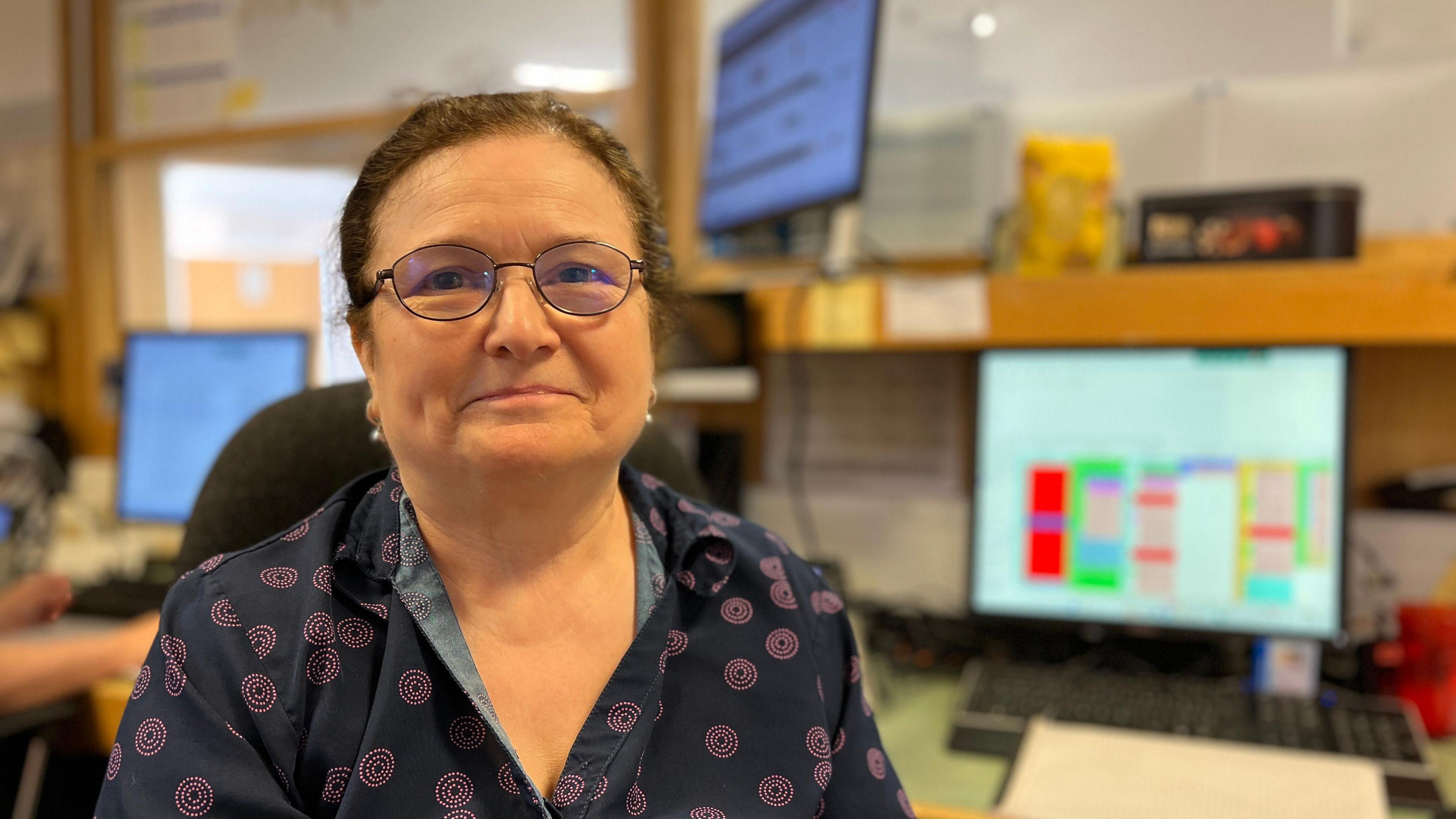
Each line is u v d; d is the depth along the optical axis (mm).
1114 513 1170
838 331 1260
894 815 622
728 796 565
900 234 1414
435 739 536
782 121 1287
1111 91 1297
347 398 814
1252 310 1078
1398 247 1173
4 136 2064
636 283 564
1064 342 1154
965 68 1370
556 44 1650
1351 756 865
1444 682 1004
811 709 606
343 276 598
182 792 500
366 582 575
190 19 1929
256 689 532
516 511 542
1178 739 908
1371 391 1203
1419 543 1151
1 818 1022
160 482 1699
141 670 558
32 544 1718
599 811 542
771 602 633
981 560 1229
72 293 2023
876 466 1409
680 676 594
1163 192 1271
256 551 590
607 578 604
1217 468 1130
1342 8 1186
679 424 1521
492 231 528
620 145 625
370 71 1794
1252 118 1231
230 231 1965
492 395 514
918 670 1204
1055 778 829
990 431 1231
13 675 938
